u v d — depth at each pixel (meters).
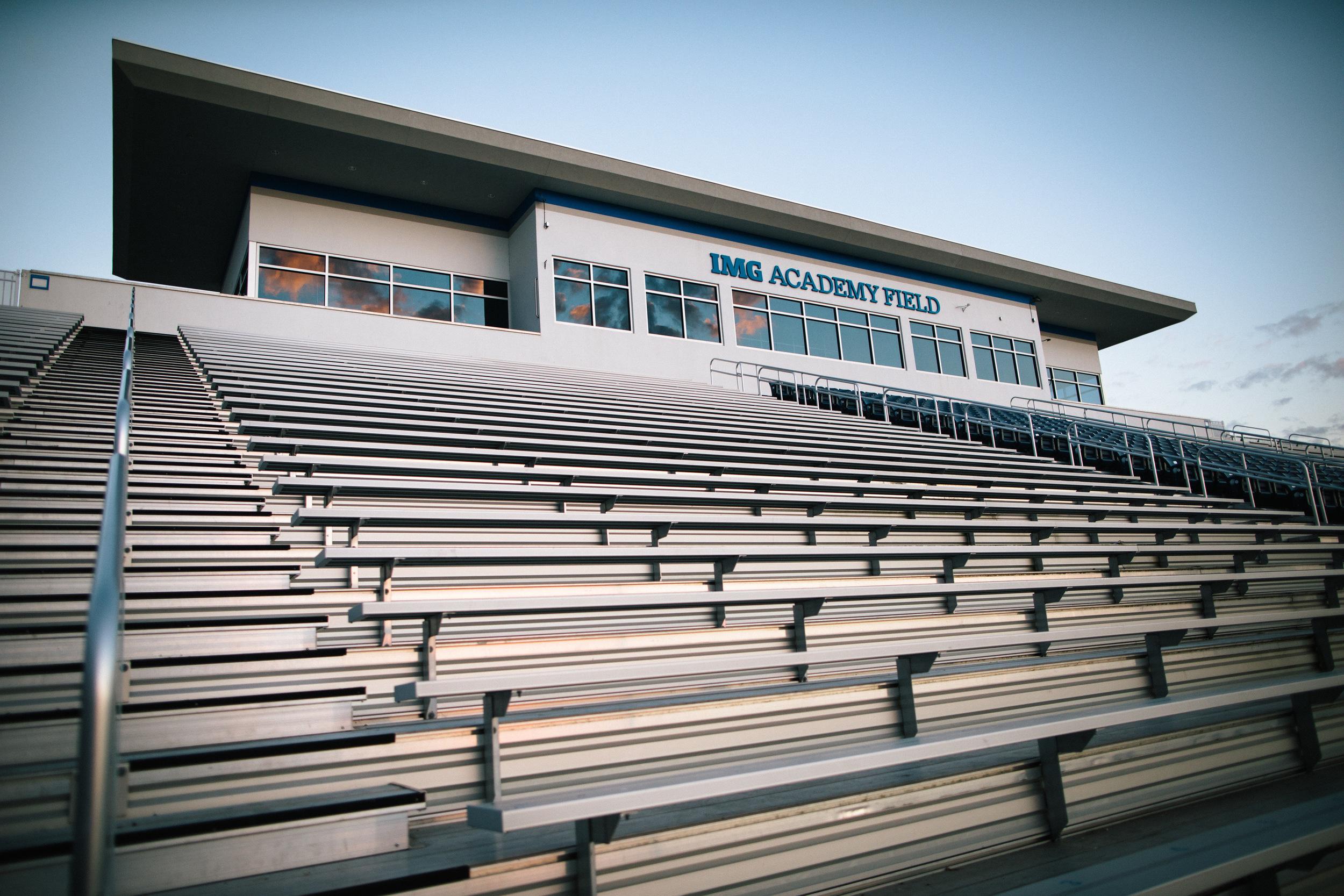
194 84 11.45
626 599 3.37
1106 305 21.72
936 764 3.09
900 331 18.47
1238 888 2.62
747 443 8.94
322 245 13.80
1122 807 3.15
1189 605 6.32
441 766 2.69
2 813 2.08
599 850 2.21
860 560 5.57
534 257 14.48
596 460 6.76
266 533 4.45
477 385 10.02
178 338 11.12
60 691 2.65
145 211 14.56
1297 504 11.34
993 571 6.07
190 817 2.18
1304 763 3.75
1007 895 2.25
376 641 3.73
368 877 2.03
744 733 3.20
